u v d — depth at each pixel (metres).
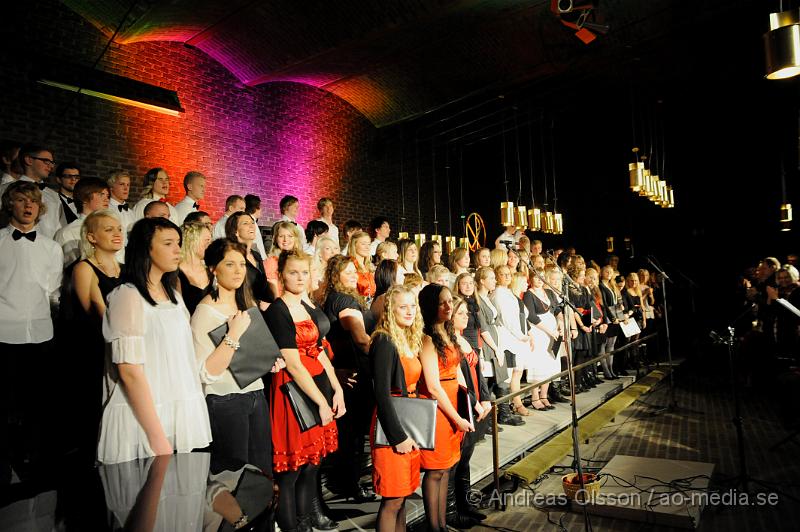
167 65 7.48
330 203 6.88
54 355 3.25
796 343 7.21
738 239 12.64
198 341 2.57
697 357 10.98
